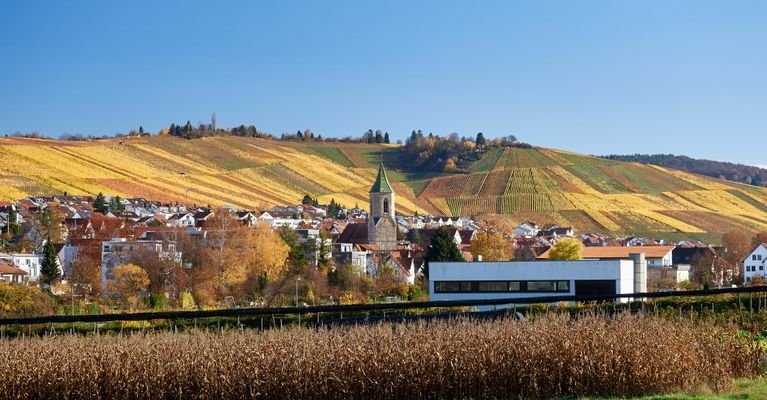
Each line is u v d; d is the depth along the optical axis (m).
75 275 124.56
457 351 37.50
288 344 39.00
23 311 81.88
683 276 158.50
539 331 38.72
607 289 85.44
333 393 37.53
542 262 87.12
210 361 38.25
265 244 124.12
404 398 37.34
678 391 36.88
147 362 39.09
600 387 37.06
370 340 38.72
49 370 39.53
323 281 122.56
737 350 39.97
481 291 88.56
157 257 115.62
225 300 113.19
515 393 37.28
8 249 165.25
